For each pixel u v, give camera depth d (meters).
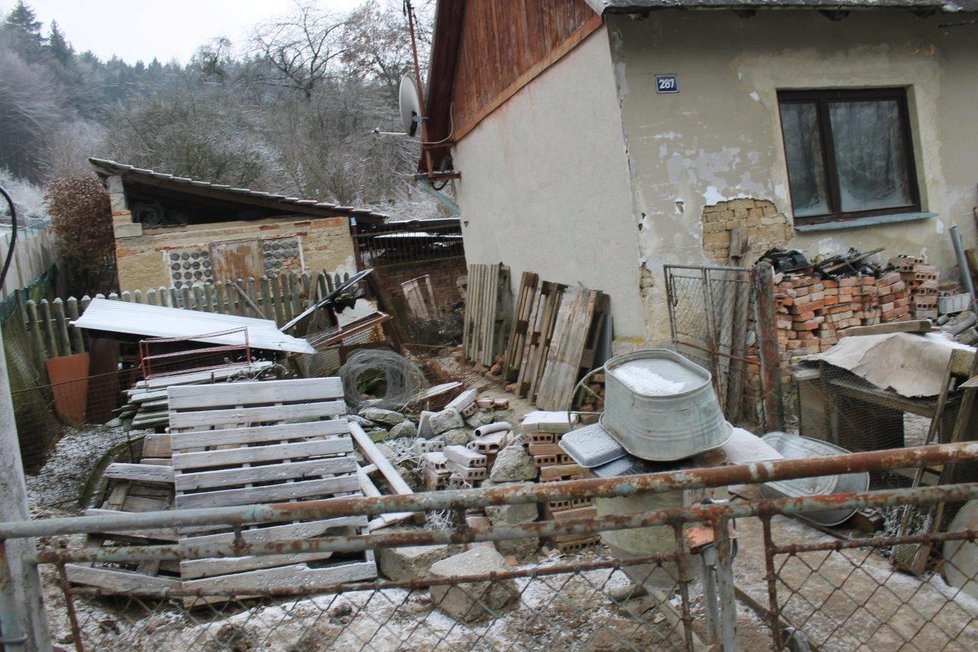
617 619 3.47
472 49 9.90
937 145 7.73
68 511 5.71
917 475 3.80
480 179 10.48
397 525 4.83
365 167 30.47
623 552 3.18
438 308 15.67
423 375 8.73
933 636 3.14
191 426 4.61
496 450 5.53
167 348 7.27
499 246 10.14
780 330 6.07
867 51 7.34
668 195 6.64
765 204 6.97
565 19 7.18
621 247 6.81
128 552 2.31
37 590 2.41
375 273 12.16
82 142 36.41
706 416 3.07
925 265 6.91
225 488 4.51
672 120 6.62
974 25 7.77
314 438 4.80
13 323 8.04
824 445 4.45
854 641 3.14
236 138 25.98
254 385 4.82
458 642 3.42
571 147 7.48
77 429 8.23
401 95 11.77
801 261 6.36
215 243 14.76
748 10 6.27
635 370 3.37
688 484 2.17
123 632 3.82
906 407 4.31
